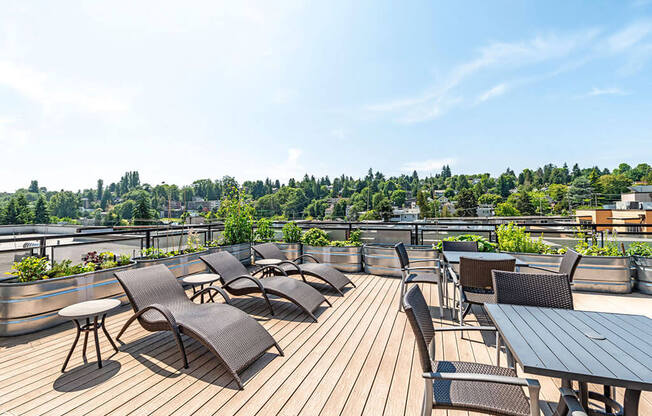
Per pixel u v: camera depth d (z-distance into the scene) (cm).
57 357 270
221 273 407
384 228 654
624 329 159
